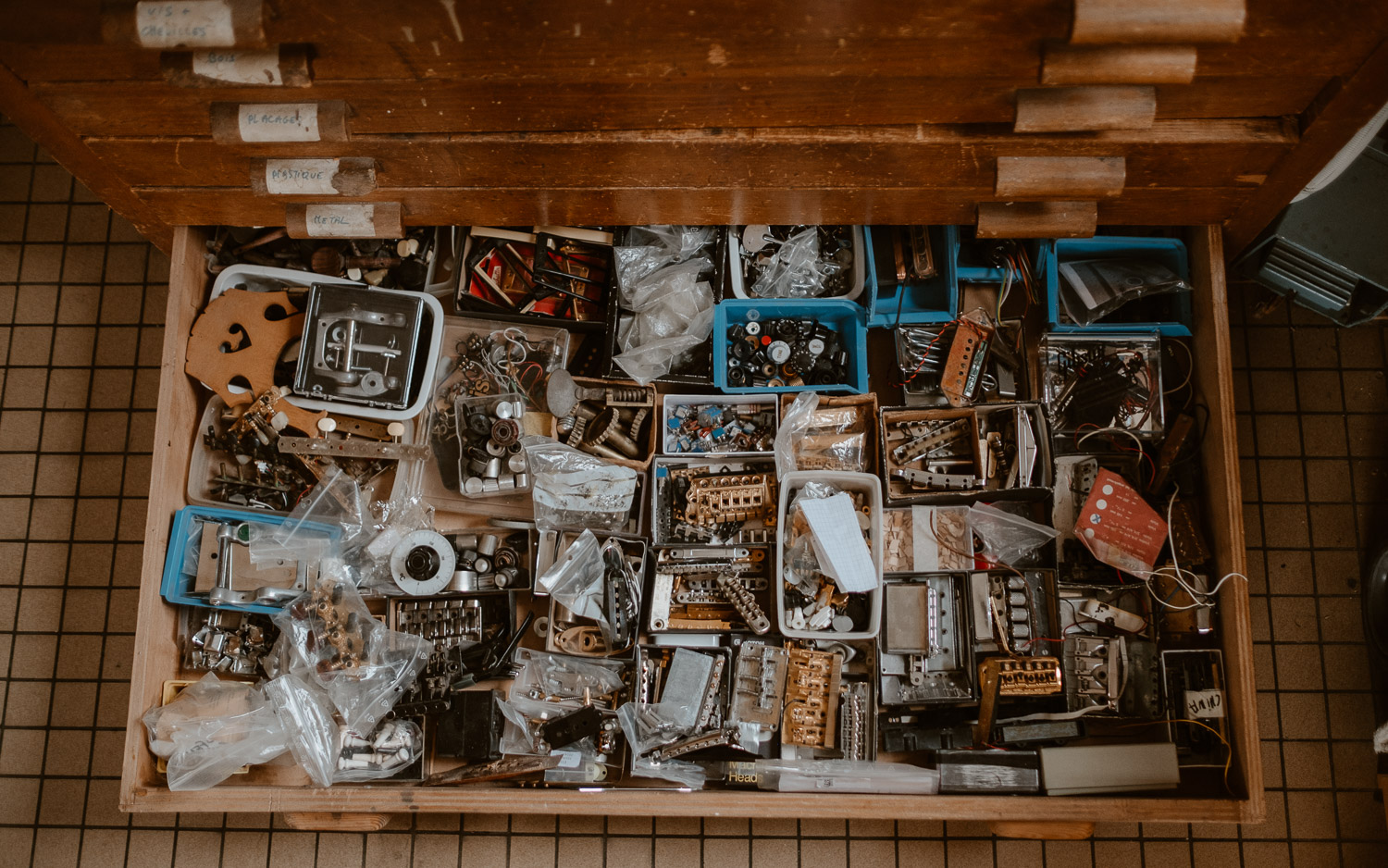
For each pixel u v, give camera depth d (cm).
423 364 216
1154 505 209
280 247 219
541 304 221
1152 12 141
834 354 216
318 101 168
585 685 206
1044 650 203
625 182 186
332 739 199
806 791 196
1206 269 204
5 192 247
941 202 190
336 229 198
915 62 155
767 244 223
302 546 205
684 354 220
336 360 206
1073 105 160
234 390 210
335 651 201
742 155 177
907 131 171
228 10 149
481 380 218
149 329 243
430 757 207
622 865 221
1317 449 229
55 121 178
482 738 200
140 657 195
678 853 221
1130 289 205
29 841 226
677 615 210
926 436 212
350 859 223
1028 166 174
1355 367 231
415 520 213
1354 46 150
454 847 222
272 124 170
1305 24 147
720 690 204
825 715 201
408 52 156
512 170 183
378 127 174
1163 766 192
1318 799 219
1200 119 169
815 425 213
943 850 220
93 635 233
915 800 192
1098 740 202
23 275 245
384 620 209
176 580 200
